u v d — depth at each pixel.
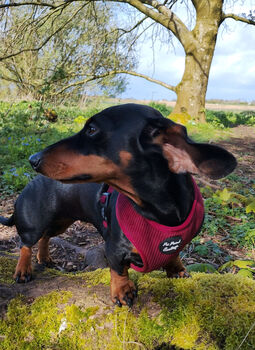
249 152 1.74
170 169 0.34
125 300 0.37
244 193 1.06
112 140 0.35
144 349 0.36
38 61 2.60
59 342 0.37
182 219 0.35
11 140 1.58
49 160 0.36
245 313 0.34
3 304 0.39
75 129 2.02
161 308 0.36
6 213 0.94
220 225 0.81
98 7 2.46
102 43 2.48
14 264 0.50
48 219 0.49
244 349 0.32
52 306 0.39
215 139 2.00
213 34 2.25
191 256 0.69
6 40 2.17
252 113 3.51
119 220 0.36
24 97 2.95
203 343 0.34
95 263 0.64
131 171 0.35
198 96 2.33
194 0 2.24
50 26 2.41
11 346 0.37
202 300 0.36
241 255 0.70
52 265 0.66
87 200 0.46
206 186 1.02
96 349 0.36
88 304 0.38
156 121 0.34
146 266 0.36
